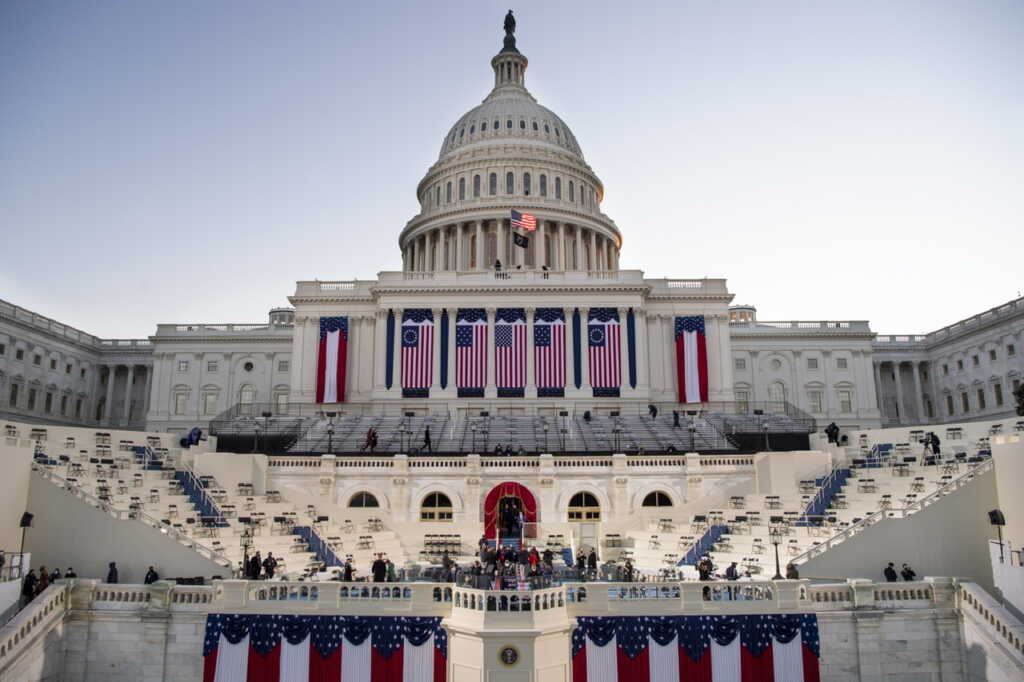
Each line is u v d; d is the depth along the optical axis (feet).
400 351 261.44
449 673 81.87
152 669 88.33
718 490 167.53
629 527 159.12
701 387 260.83
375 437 185.37
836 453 181.16
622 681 83.87
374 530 154.10
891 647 88.89
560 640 82.28
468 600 82.38
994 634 84.79
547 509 165.48
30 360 297.94
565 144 382.01
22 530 108.99
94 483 127.03
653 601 86.43
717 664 84.84
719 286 274.77
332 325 269.23
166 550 106.93
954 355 331.98
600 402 255.09
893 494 135.23
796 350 346.54
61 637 89.71
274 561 102.73
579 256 341.82
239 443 191.11
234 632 86.48
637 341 260.83
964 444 175.73
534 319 262.67
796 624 86.43
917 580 100.07
